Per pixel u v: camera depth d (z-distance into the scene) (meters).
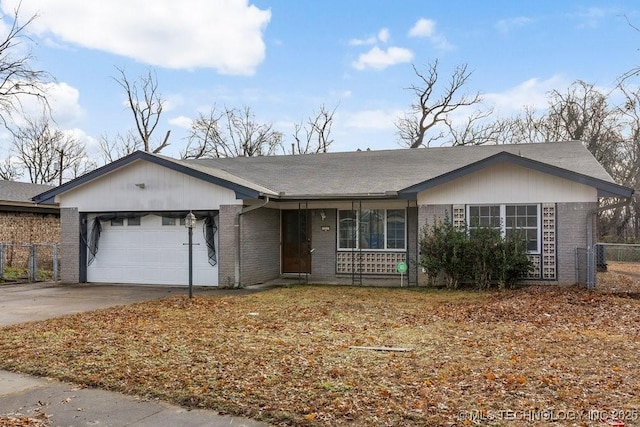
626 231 32.56
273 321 8.91
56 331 8.09
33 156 40.72
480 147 18.69
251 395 4.96
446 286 13.73
